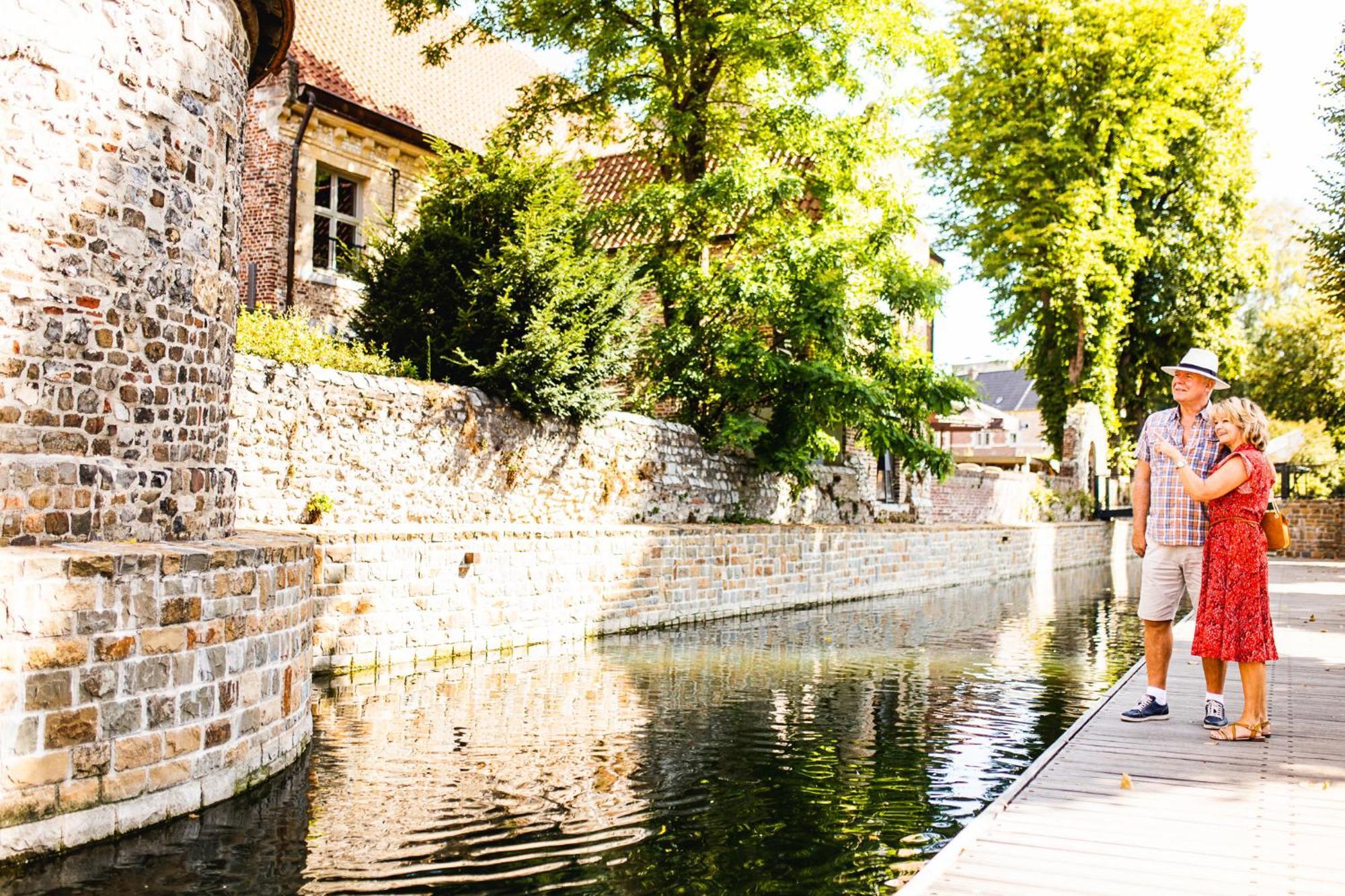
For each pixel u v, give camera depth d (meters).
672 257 22.53
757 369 21.25
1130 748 6.66
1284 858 4.64
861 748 8.76
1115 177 34.38
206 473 8.12
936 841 6.42
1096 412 38.03
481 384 16.78
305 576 8.30
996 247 36.72
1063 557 35.59
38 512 6.59
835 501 27.50
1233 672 9.73
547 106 22.34
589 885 5.61
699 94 22.31
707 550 18.61
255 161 21.06
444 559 13.22
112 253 7.18
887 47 21.55
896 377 22.42
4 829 5.54
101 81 7.06
